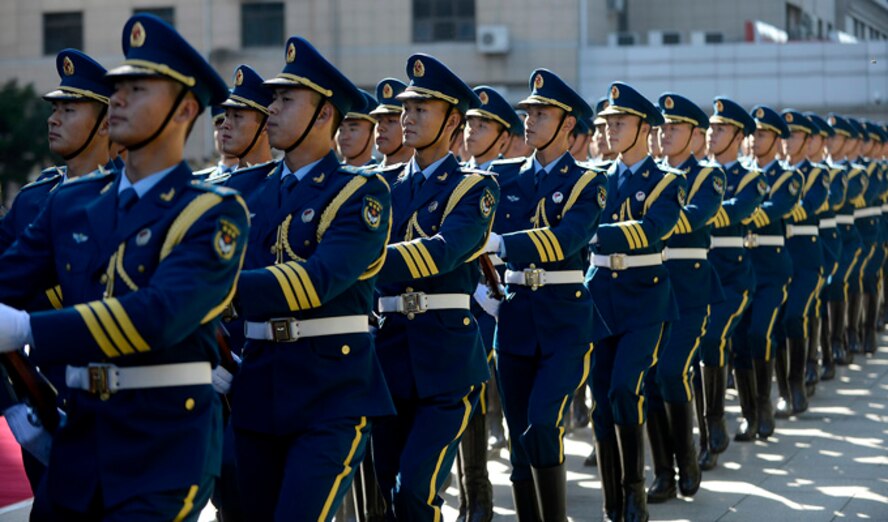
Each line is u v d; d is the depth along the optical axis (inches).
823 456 404.8
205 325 190.4
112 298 177.9
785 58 1441.9
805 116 538.6
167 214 182.9
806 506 339.9
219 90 191.0
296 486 220.2
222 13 1407.5
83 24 1405.0
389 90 327.9
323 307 227.8
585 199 303.0
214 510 337.7
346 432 226.5
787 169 461.1
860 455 405.7
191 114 188.7
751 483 368.8
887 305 706.8
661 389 351.9
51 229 194.2
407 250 251.0
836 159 612.4
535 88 310.3
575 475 382.9
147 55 184.4
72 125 253.0
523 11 1440.7
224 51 1406.3
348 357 229.0
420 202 270.4
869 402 504.4
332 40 1430.9
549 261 292.7
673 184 339.0
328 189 228.2
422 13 1437.0
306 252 227.0
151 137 185.2
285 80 229.6
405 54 1434.5
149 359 185.2
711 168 377.7
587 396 512.4
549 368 294.4
